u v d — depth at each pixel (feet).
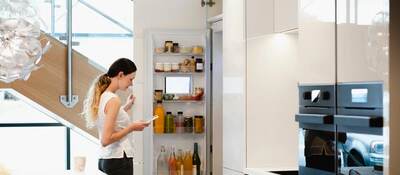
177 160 20.62
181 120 20.62
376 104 10.27
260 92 16.60
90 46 21.67
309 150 12.58
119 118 14.64
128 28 21.94
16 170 13.82
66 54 19.08
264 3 16.19
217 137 20.83
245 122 16.48
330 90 11.83
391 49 9.95
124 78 14.96
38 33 12.83
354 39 11.00
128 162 14.75
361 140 10.63
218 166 20.86
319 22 12.34
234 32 17.33
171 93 20.79
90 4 21.68
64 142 22.61
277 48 16.70
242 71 16.61
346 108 11.23
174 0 21.11
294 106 16.81
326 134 11.84
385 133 9.97
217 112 20.83
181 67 20.68
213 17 20.56
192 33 20.88
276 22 15.85
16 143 22.39
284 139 16.75
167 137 20.85
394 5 9.98
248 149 16.52
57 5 20.13
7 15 12.52
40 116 22.53
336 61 11.62
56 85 19.01
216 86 20.80
